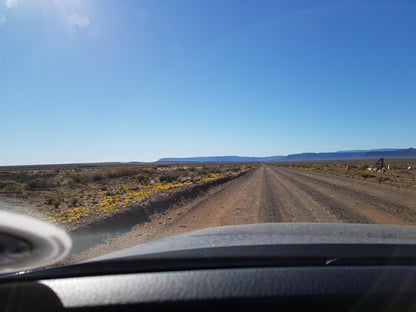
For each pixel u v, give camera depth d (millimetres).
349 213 11734
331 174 44375
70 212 12234
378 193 18875
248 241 3008
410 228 3941
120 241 7965
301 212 12055
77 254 6520
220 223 10148
